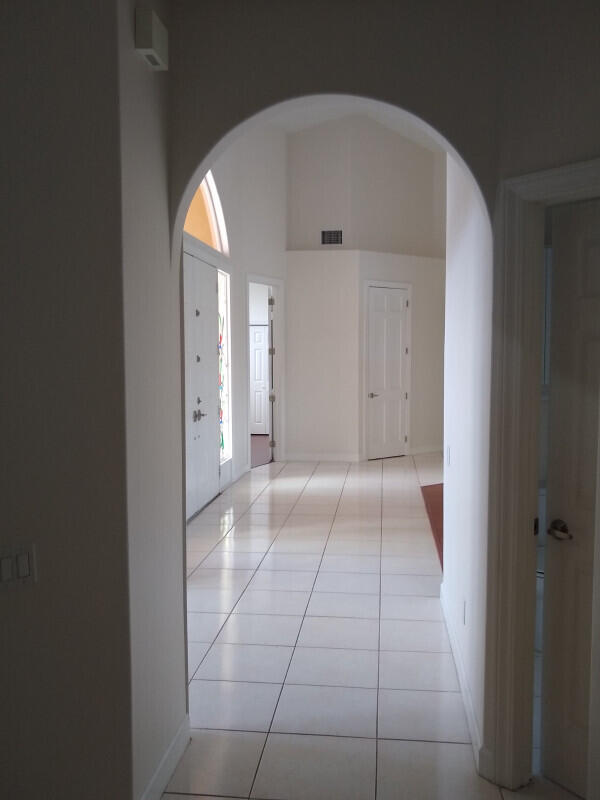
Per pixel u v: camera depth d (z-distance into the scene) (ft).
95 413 7.38
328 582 16.24
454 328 12.83
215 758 9.43
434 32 8.63
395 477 28.53
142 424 7.97
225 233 26.37
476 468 10.03
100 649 7.57
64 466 7.44
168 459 9.04
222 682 11.51
